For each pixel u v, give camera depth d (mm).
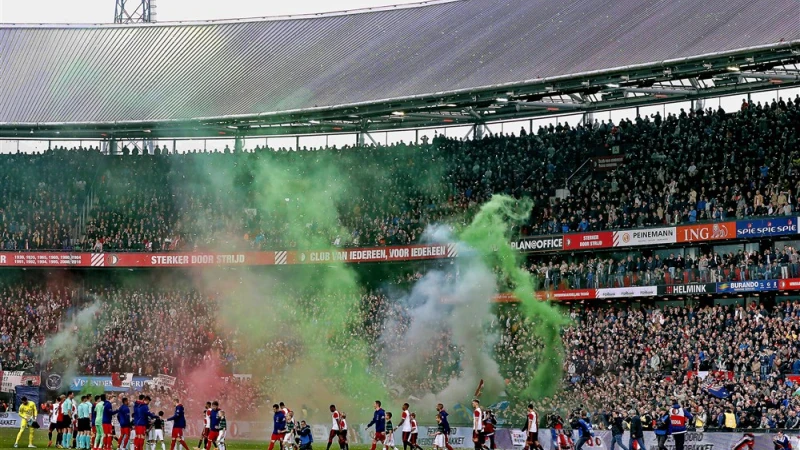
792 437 41188
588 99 67500
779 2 54750
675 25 57500
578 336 58094
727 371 50531
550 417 48344
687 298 59719
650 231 58844
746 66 55156
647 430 44875
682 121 64750
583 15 64312
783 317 53750
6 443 48469
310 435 41312
